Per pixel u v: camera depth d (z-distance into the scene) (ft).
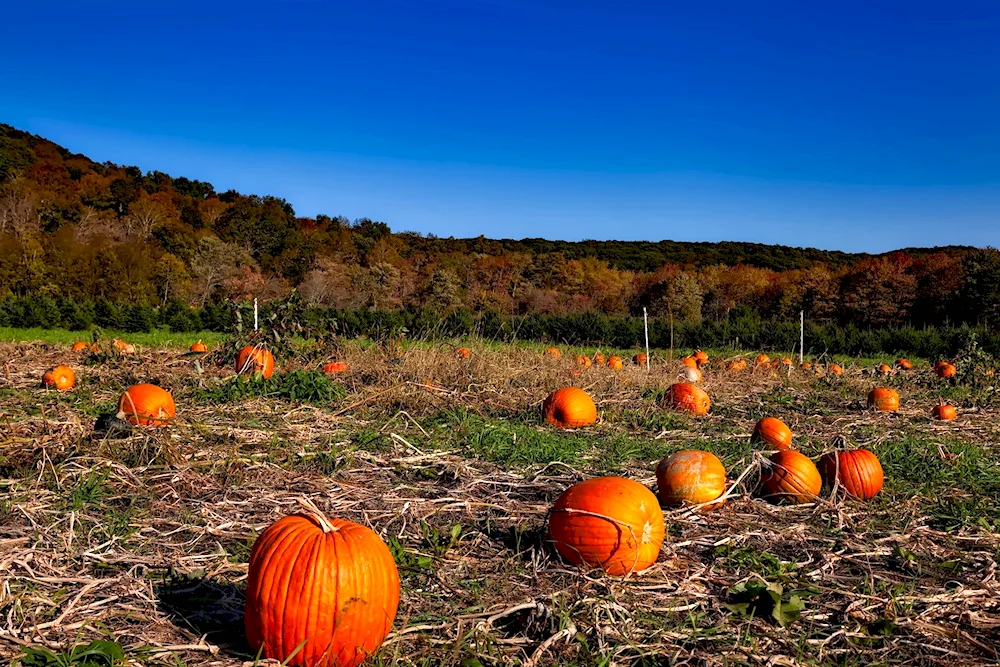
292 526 10.11
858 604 12.00
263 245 183.32
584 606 11.50
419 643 10.43
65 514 15.02
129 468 18.28
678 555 14.15
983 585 13.08
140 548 13.52
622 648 10.26
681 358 54.95
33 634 10.15
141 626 10.65
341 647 9.46
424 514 16.12
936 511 17.71
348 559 9.64
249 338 40.65
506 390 34.37
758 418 31.07
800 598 12.16
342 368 38.04
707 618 11.48
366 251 183.83
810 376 45.50
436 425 25.72
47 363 42.16
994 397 38.65
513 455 21.43
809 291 133.49
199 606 11.37
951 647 10.89
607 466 20.86
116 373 36.94
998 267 109.70
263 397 29.99
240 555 13.44
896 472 21.31
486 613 11.26
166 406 23.15
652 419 29.09
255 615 9.53
